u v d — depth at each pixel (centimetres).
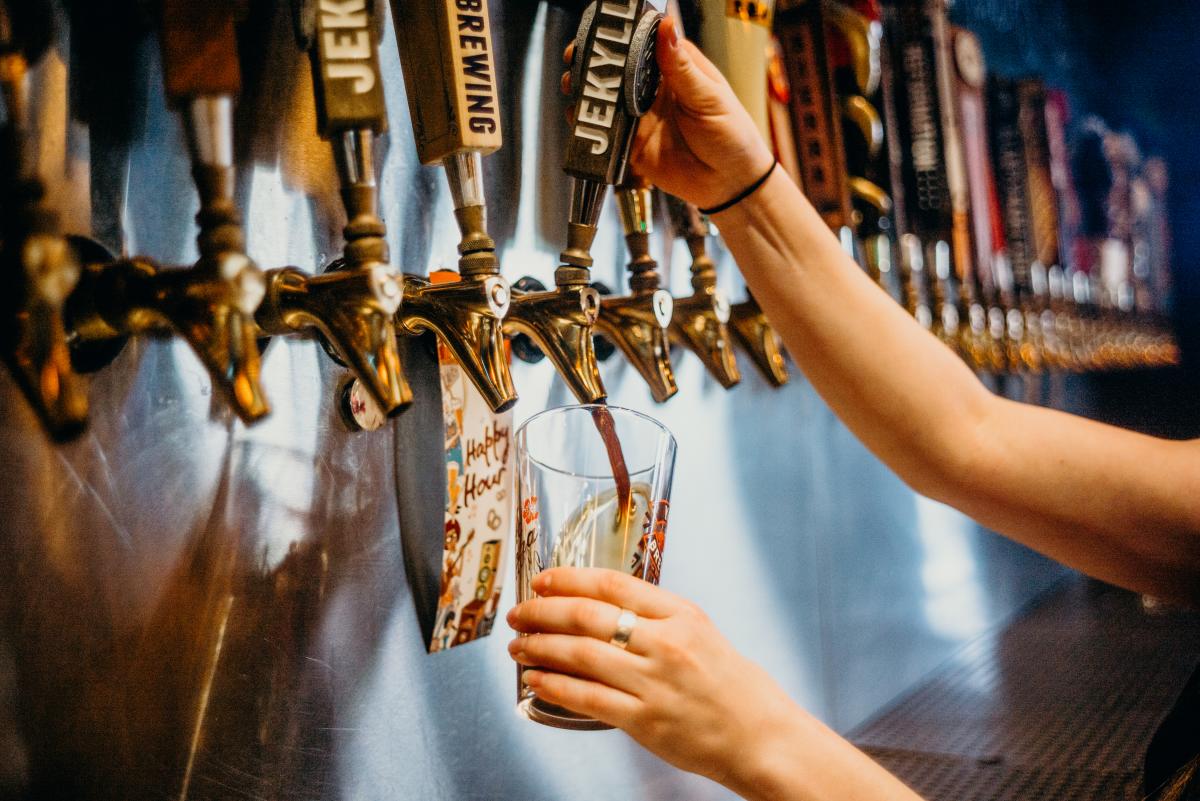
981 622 200
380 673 86
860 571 161
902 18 162
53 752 64
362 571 85
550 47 104
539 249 103
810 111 122
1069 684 164
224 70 60
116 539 68
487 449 89
